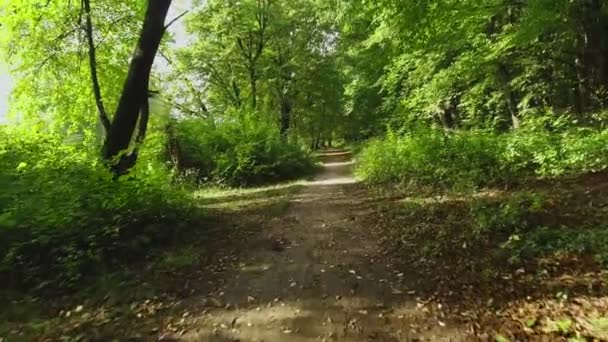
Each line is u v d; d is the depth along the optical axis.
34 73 14.46
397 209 10.39
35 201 7.10
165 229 8.18
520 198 8.52
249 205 12.80
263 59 34.94
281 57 36.16
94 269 6.47
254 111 24.52
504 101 19.50
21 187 7.39
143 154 11.19
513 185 10.61
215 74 35.03
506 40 13.55
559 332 4.18
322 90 38.38
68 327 4.96
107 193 7.83
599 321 4.20
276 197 14.64
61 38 13.53
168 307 5.43
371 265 6.79
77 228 6.94
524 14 13.12
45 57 14.27
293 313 5.20
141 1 14.16
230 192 17.58
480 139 13.47
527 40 13.20
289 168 22.78
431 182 13.02
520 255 6.22
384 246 7.73
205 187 19.44
